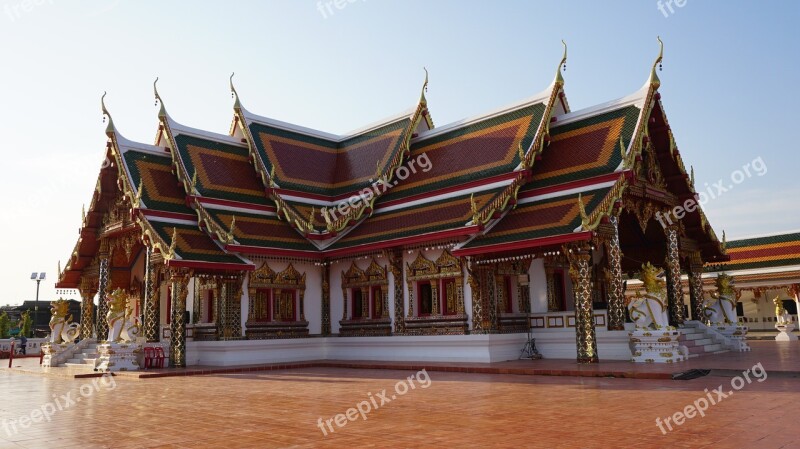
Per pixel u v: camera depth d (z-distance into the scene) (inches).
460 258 1087.0
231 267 1119.0
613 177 986.1
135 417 531.5
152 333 1133.7
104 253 1312.7
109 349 1023.6
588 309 913.5
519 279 1111.6
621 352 943.0
